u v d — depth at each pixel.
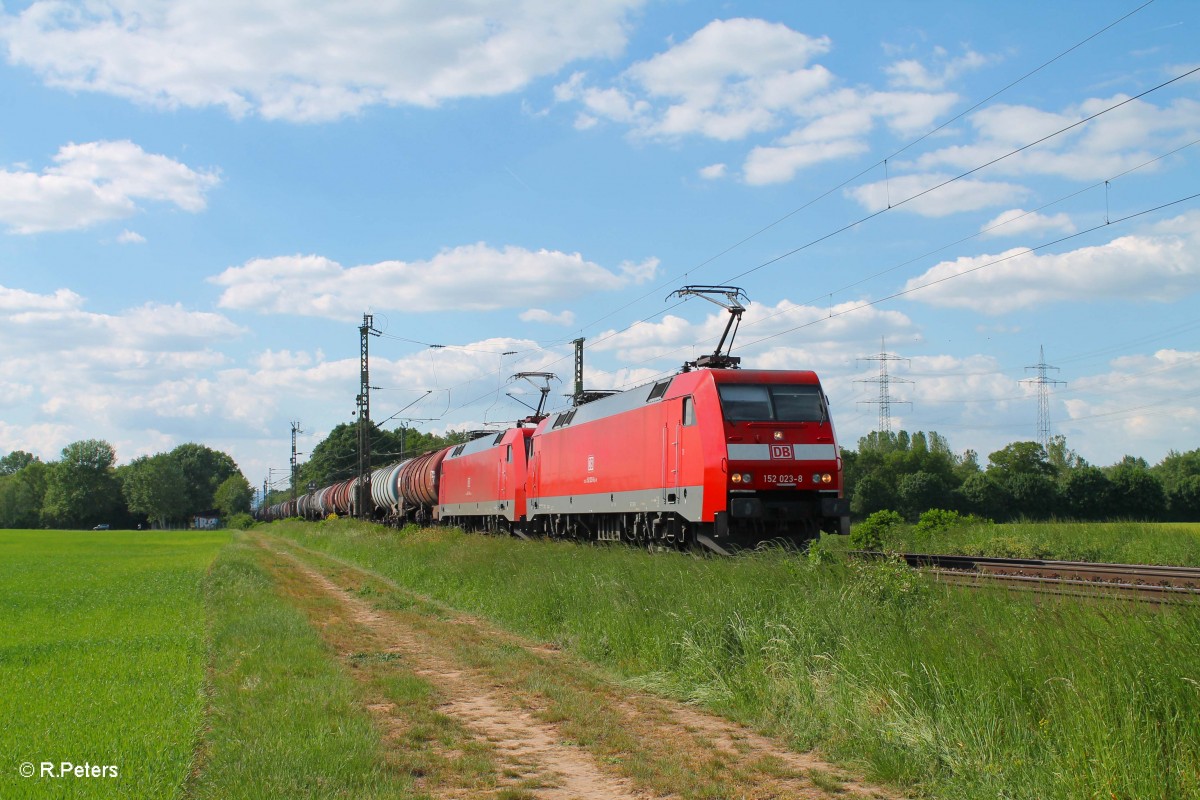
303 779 7.10
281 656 12.57
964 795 6.81
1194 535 24.23
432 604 19.98
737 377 20.23
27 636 15.07
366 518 54.78
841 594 10.95
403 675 11.64
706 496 19.77
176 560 38.03
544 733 8.97
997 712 7.47
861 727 8.13
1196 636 7.06
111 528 140.12
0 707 9.48
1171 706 6.51
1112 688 6.73
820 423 20.09
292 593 22.56
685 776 7.45
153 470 136.00
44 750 7.82
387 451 119.06
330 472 119.69
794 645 10.20
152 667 11.78
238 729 8.62
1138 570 17.95
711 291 22.52
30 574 29.56
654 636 11.98
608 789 7.23
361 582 25.45
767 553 13.94
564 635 14.53
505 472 35.84
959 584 11.00
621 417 25.19
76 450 137.50
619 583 14.41
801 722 8.74
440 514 46.00
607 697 10.52
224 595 21.20
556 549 20.47
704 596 12.02
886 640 9.29
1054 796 6.29
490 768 7.70
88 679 11.02
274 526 85.31
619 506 24.97
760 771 7.62
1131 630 7.37
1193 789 5.78
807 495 19.91
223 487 157.50
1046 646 7.69
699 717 9.55
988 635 8.37
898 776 7.27
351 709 9.48
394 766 7.70
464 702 10.37
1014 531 27.02
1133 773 5.99
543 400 40.69
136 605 19.77
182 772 7.34
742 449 19.45
